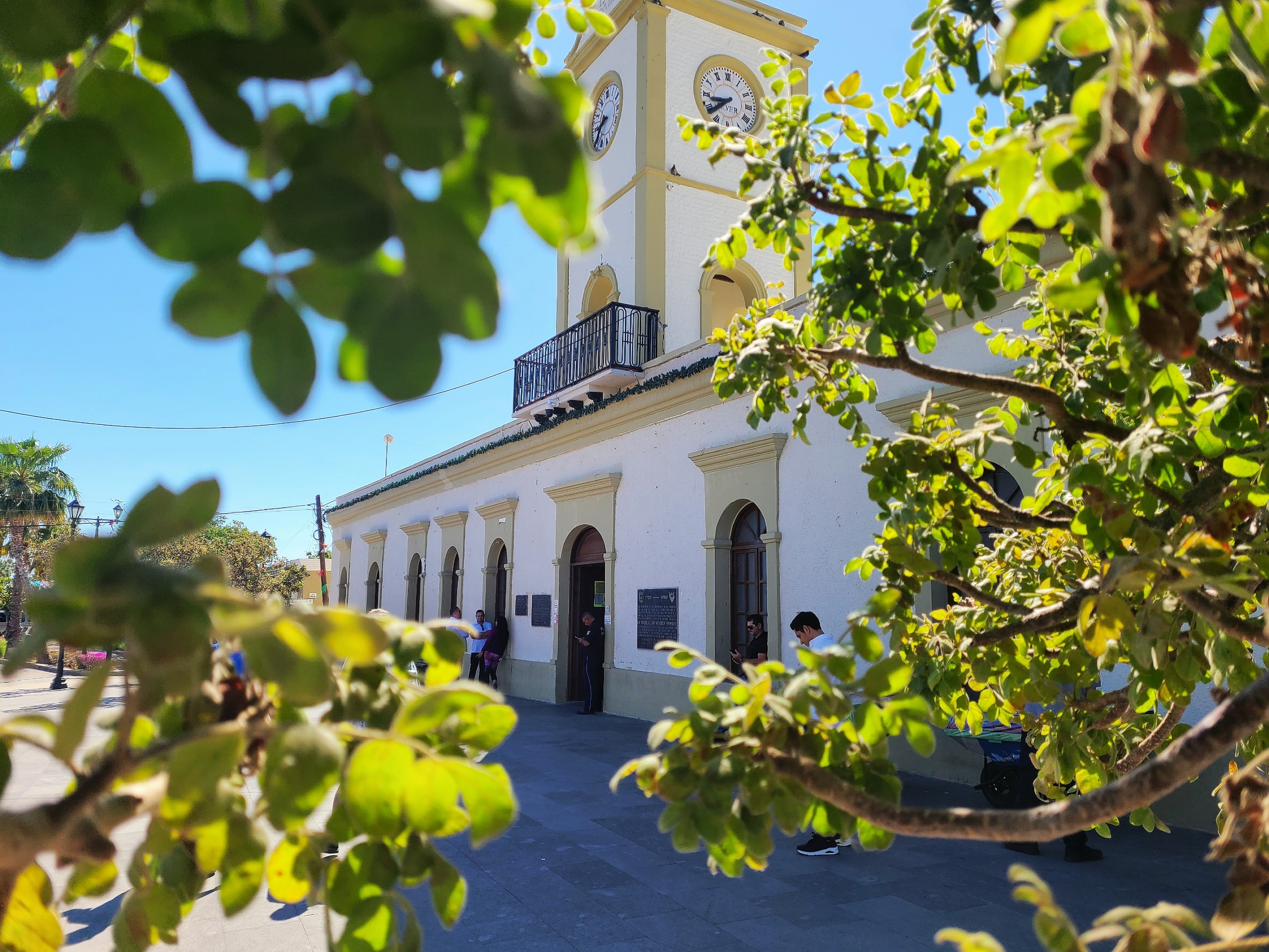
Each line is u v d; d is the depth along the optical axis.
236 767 0.75
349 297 0.58
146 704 0.62
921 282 2.13
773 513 10.12
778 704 1.16
